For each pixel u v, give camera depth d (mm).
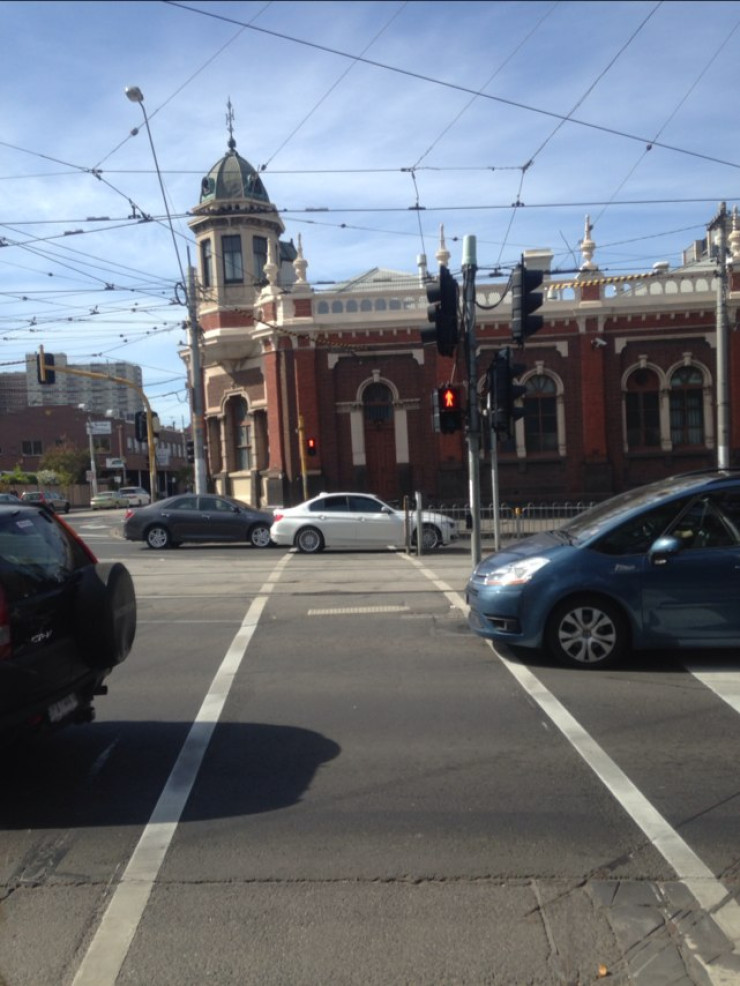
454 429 12414
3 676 4625
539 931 3584
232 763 5637
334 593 13180
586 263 29125
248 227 32656
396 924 3652
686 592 7578
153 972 3346
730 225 30391
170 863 4246
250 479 32000
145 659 8750
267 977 3307
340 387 29766
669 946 3463
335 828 4609
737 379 29016
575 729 6148
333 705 6914
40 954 3475
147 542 23109
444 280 11891
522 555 8094
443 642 9164
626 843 4367
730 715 6398
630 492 8820
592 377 29422
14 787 5285
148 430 30625
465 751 5754
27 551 5230
